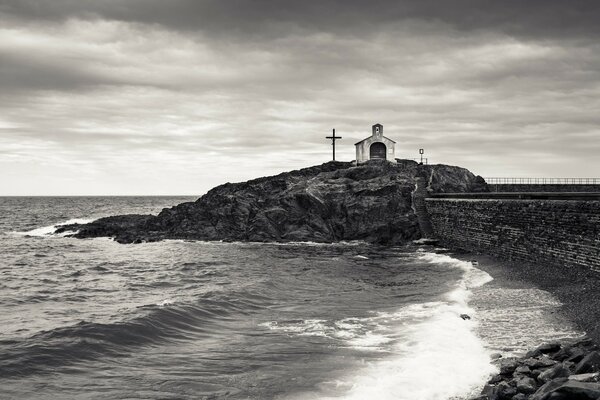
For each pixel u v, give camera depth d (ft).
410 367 59.31
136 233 255.50
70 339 73.10
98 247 224.74
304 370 61.67
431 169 249.96
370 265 154.20
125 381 59.41
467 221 173.58
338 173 252.01
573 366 54.08
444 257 162.91
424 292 106.32
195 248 209.46
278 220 231.91
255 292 110.11
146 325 80.94
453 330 73.00
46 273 153.28
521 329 72.84
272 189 252.42
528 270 122.83
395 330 76.89
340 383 56.90
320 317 88.22
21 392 55.83
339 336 75.61
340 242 216.74
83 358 67.10
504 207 146.92
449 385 54.19
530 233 132.57
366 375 58.90
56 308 101.24
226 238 230.27
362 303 99.09
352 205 224.74
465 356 62.18
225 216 242.37
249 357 67.26
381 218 219.20
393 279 126.62
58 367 63.72
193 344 74.13
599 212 103.45
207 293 107.55
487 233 158.51
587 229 107.65
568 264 115.14
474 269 133.49
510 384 51.44
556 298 91.35
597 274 103.81
